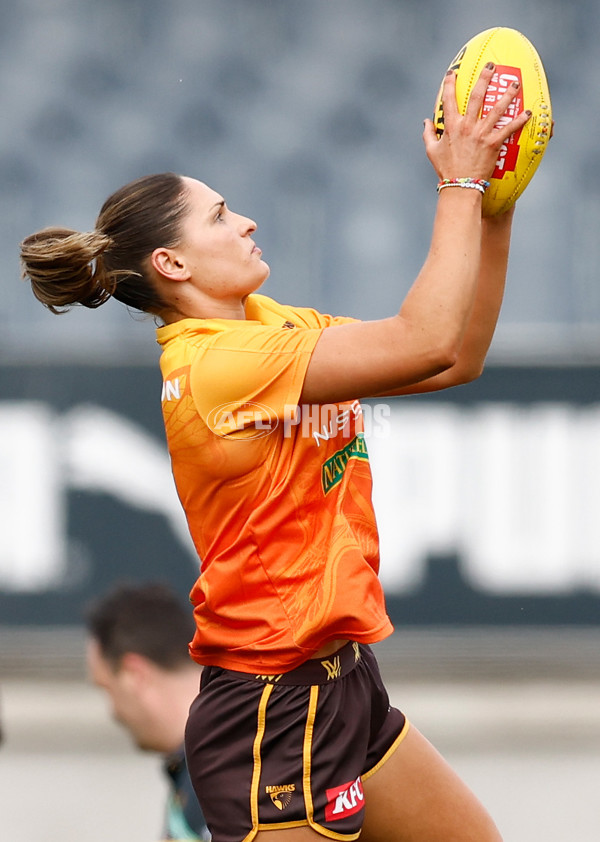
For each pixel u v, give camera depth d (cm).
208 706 796
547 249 3447
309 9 3909
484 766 2078
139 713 1139
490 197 793
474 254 735
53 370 2398
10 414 2397
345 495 797
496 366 2355
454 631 2380
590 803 1939
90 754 2180
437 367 726
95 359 2405
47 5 3881
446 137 755
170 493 2405
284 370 744
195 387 768
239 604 784
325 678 778
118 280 822
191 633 1156
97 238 794
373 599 778
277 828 761
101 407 2403
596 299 3378
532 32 3841
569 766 2083
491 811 1900
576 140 3650
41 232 823
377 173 3647
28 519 2403
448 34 3872
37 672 2423
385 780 841
